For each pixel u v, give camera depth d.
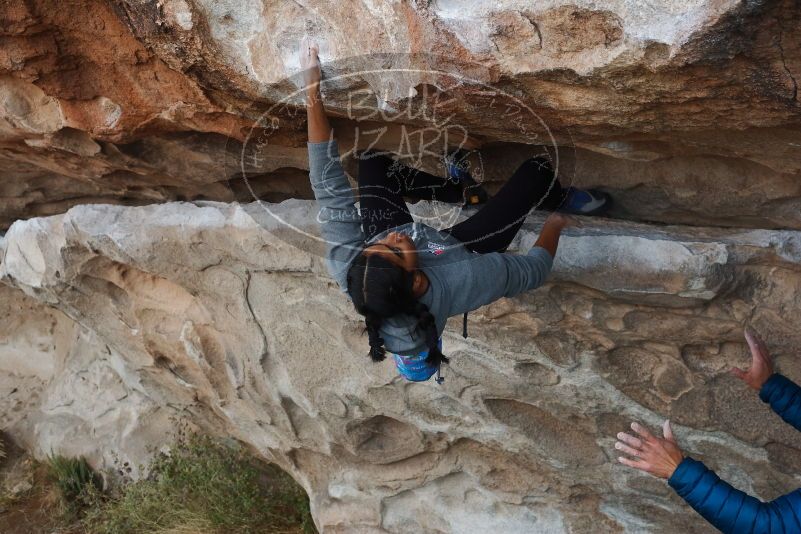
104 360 5.18
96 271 3.44
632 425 2.03
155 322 3.55
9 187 3.92
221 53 2.02
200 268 3.12
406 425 3.44
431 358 1.90
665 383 2.69
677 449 1.98
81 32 2.24
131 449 4.96
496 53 1.73
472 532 3.55
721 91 1.66
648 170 2.49
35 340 5.52
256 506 4.58
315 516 3.94
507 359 2.87
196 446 4.73
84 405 5.21
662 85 1.67
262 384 3.42
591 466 3.09
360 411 3.33
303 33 1.89
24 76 2.39
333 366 3.22
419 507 3.68
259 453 4.63
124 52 2.27
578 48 1.65
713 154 2.23
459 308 1.94
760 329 2.42
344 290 1.98
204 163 2.98
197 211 3.06
